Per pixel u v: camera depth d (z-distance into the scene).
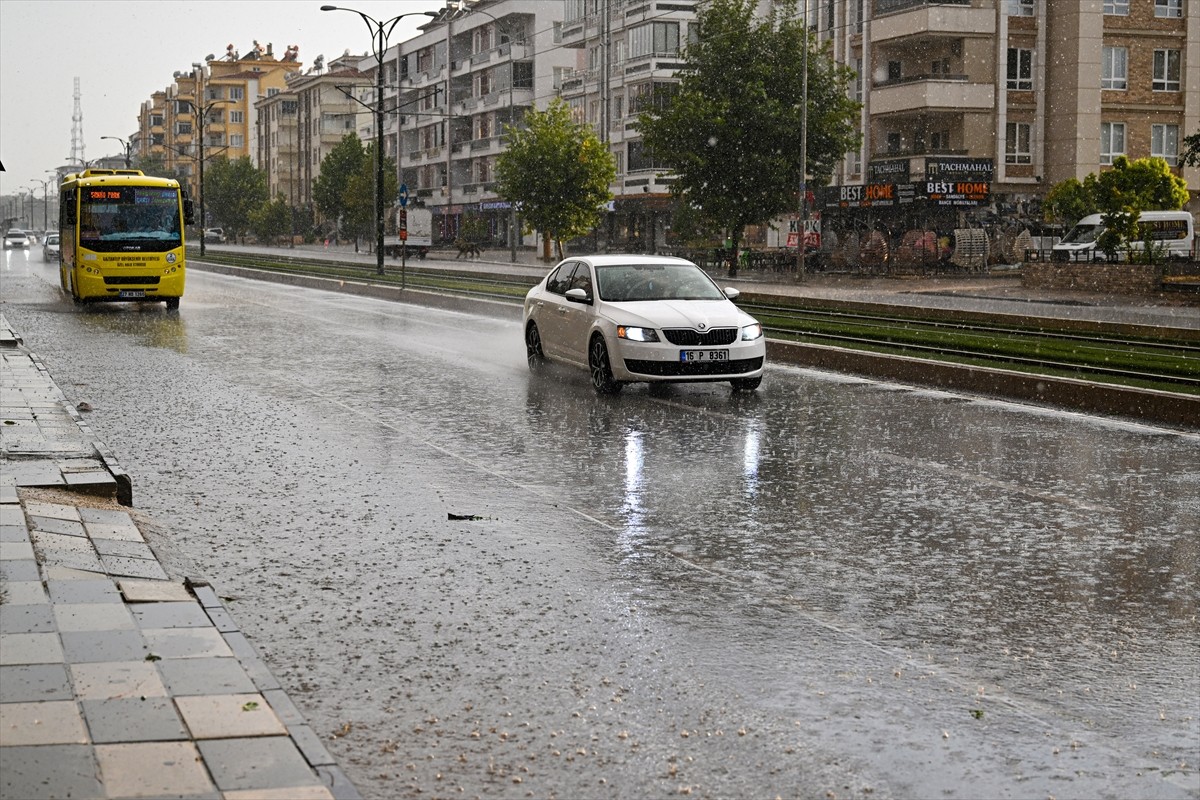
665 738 4.66
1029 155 54.19
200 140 78.38
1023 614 6.27
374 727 4.75
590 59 74.62
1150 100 54.28
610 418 13.07
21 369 16.05
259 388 15.29
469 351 20.06
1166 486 9.52
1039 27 53.62
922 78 52.75
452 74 93.38
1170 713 4.94
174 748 4.23
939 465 10.40
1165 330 23.11
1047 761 4.47
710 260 58.00
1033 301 33.84
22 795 3.84
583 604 6.41
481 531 8.02
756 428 12.42
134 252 29.53
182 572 6.91
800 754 4.52
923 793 4.21
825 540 7.82
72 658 5.13
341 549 7.52
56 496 8.38
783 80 48.44
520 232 87.12
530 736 4.67
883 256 50.50
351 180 89.38
